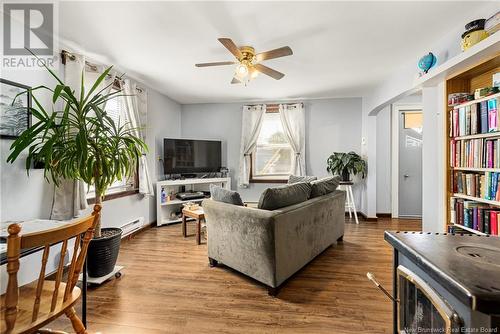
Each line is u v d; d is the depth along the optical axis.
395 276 1.14
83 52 2.75
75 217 2.53
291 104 5.00
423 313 0.97
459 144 2.21
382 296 2.05
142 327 1.69
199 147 4.89
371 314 1.82
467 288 0.66
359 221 4.52
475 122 1.96
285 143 5.16
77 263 1.27
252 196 5.23
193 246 3.27
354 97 4.85
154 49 2.68
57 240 1.09
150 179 3.90
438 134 2.55
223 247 2.48
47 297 1.30
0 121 1.96
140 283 2.29
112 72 3.29
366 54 2.82
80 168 1.88
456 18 2.09
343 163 4.41
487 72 2.03
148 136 4.15
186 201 4.48
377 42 2.53
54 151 1.96
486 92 1.87
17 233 0.97
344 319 1.77
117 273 2.39
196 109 5.37
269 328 1.68
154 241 3.47
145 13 2.02
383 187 4.79
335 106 4.93
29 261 1.72
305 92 4.51
